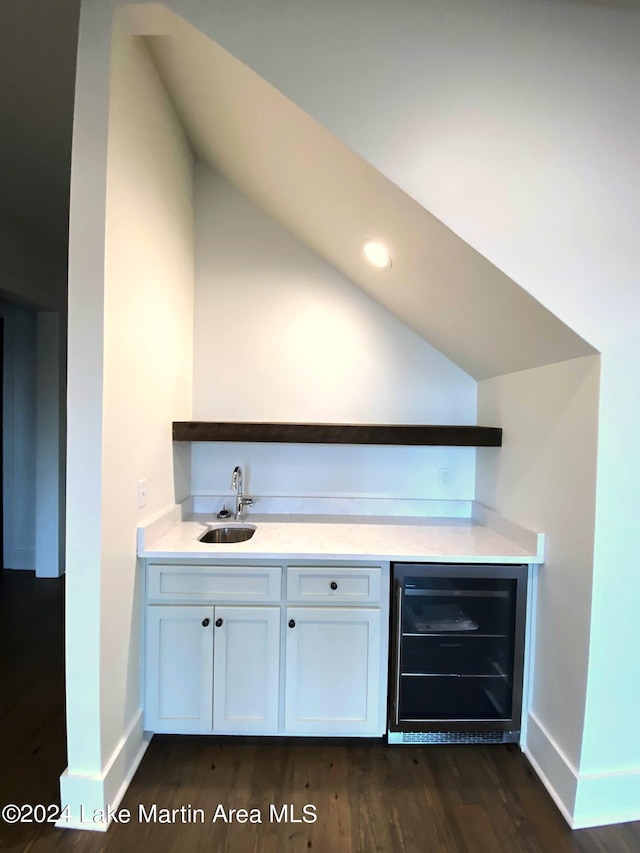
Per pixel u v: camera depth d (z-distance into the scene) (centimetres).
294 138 160
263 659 182
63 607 303
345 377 249
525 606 183
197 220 246
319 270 248
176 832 145
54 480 349
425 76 143
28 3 148
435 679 199
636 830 150
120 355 155
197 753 179
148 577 179
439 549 187
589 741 151
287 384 249
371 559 180
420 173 144
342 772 170
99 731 146
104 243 142
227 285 247
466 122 144
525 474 193
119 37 147
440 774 171
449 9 143
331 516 246
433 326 223
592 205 147
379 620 182
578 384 157
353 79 142
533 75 145
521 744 187
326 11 141
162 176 193
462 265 159
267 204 232
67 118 202
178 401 222
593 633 150
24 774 165
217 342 247
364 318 249
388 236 176
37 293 316
